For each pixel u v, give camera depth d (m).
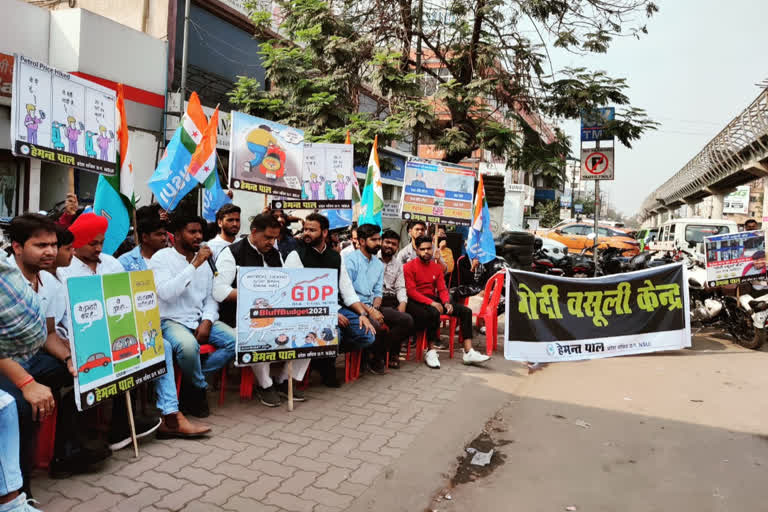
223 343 4.54
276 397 4.72
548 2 9.55
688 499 3.29
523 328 6.30
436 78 11.12
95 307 3.30
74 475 3.33
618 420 4.63
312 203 6.55
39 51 11.31
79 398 3.13
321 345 4.72
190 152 5.25
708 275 7.43
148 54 12.84
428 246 6.25
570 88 9.48
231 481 3.33
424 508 3.15
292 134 6.12
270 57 10.11
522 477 3.59
